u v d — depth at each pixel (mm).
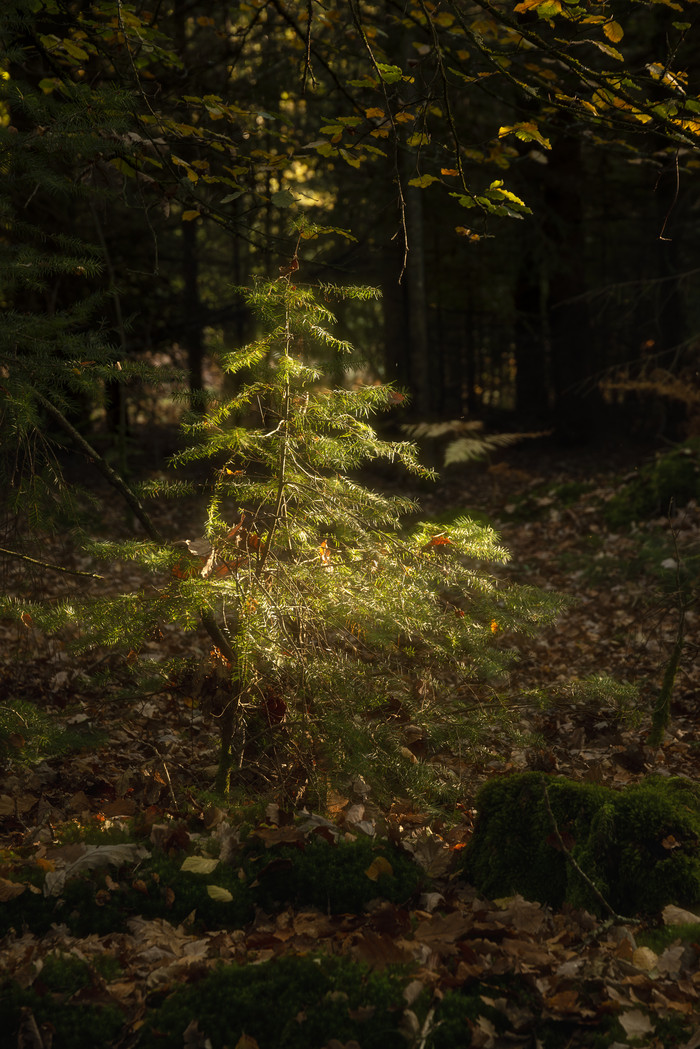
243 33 6145
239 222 5059
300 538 3574
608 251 17453
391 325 14586
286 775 3844
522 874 3293
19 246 3645
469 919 3033
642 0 4332
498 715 4164
